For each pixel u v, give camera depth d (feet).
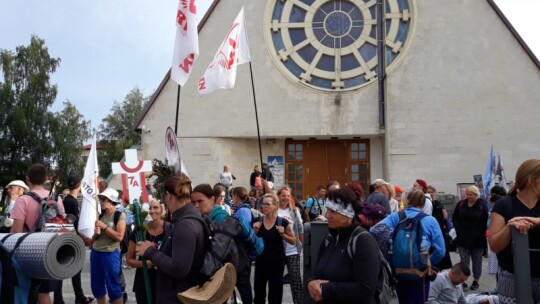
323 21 77.66
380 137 78.79
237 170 78.28
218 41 77.30
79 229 26.23
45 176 24.53
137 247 17.13
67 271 17.51
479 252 38.37
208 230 17.75
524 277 14.69
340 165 79.87
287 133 76.23
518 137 73.26
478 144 73.67
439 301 27.30
